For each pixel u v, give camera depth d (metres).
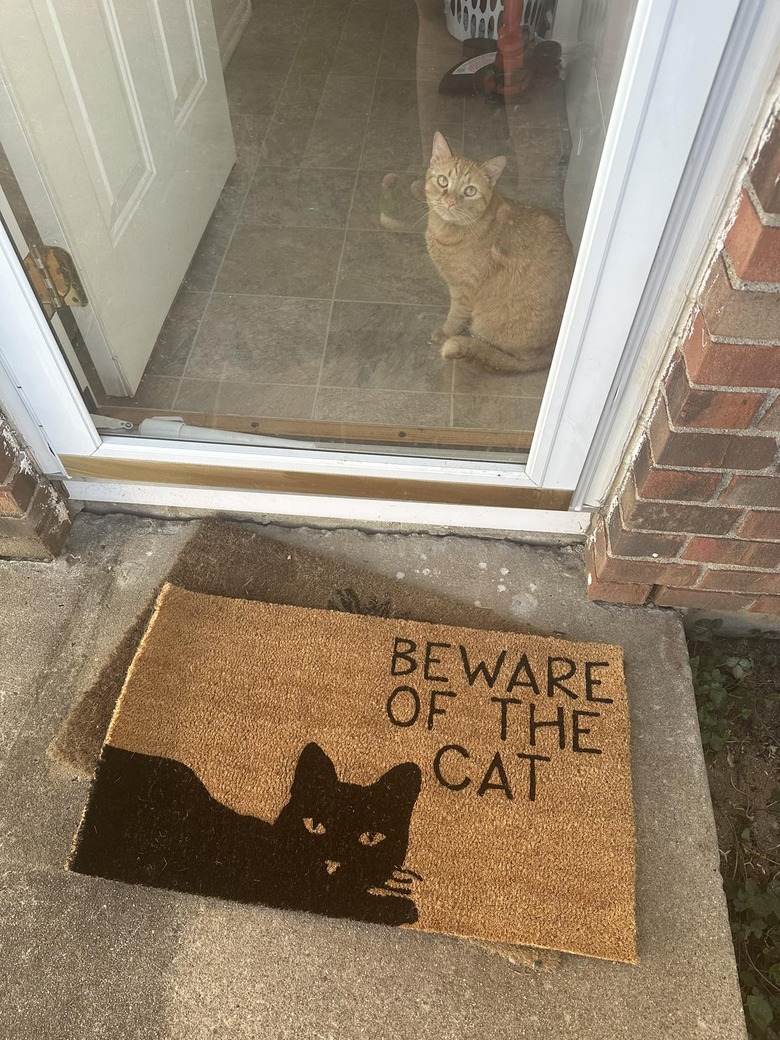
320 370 1.69
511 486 1.55
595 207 1.05
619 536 1.41
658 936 1.21
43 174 1.29
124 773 1.32
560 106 1.39
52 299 1.36
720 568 1.43
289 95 1.91
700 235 1.05
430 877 1.23
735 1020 1.14
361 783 1.32
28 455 1.55
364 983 1.16
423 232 1.70
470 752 1.36
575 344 1.25
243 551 1.65
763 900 1.31
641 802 1.34
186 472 1.60
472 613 1.57
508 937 1.18
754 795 1.48
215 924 1.21
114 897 1.23
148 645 1.47
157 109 1.63
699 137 0.94
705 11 0.82
